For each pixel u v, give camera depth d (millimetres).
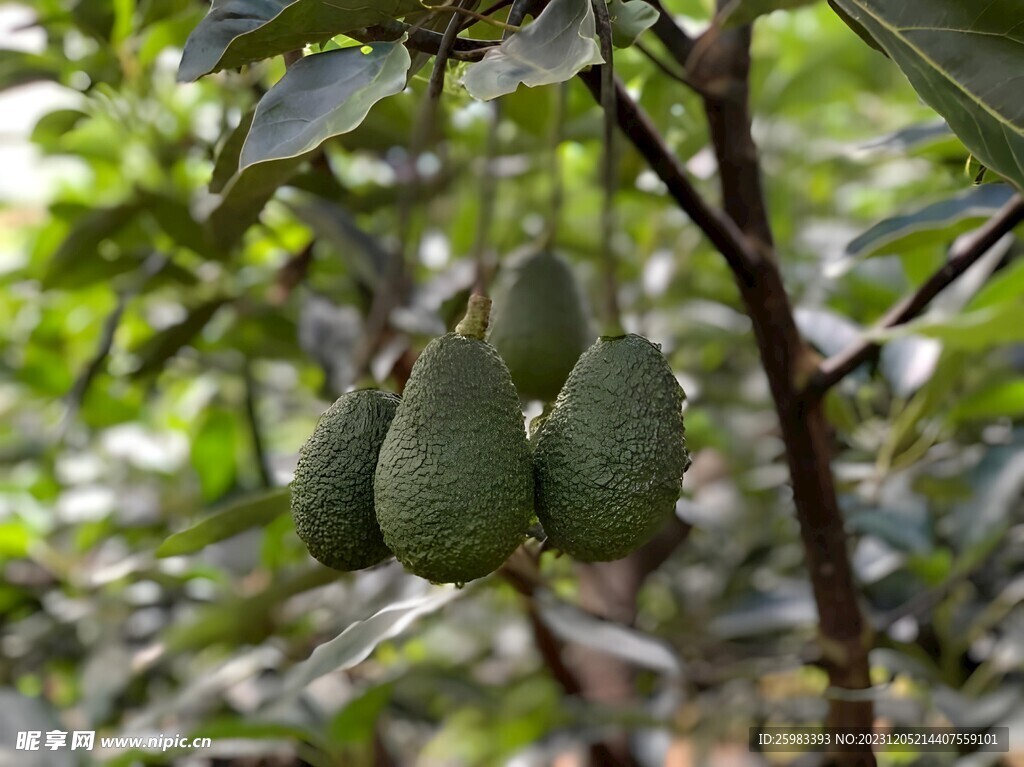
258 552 1190
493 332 706
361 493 606
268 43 541
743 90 771
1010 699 924
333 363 991
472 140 1228
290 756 1199
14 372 1524
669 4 1246
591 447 568
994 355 1112
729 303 1351
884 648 1104
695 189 708
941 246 1086
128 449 1625
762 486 1237
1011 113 545
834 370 752
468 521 557
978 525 1054
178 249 1192
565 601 876
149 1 985
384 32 555
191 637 928
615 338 583
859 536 1213
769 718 1054
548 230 734
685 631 1298
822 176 1536
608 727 1077
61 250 1163
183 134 1161
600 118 1093
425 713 1396
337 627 1077
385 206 1118
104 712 1156
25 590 1345
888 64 1429
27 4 1073
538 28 532
